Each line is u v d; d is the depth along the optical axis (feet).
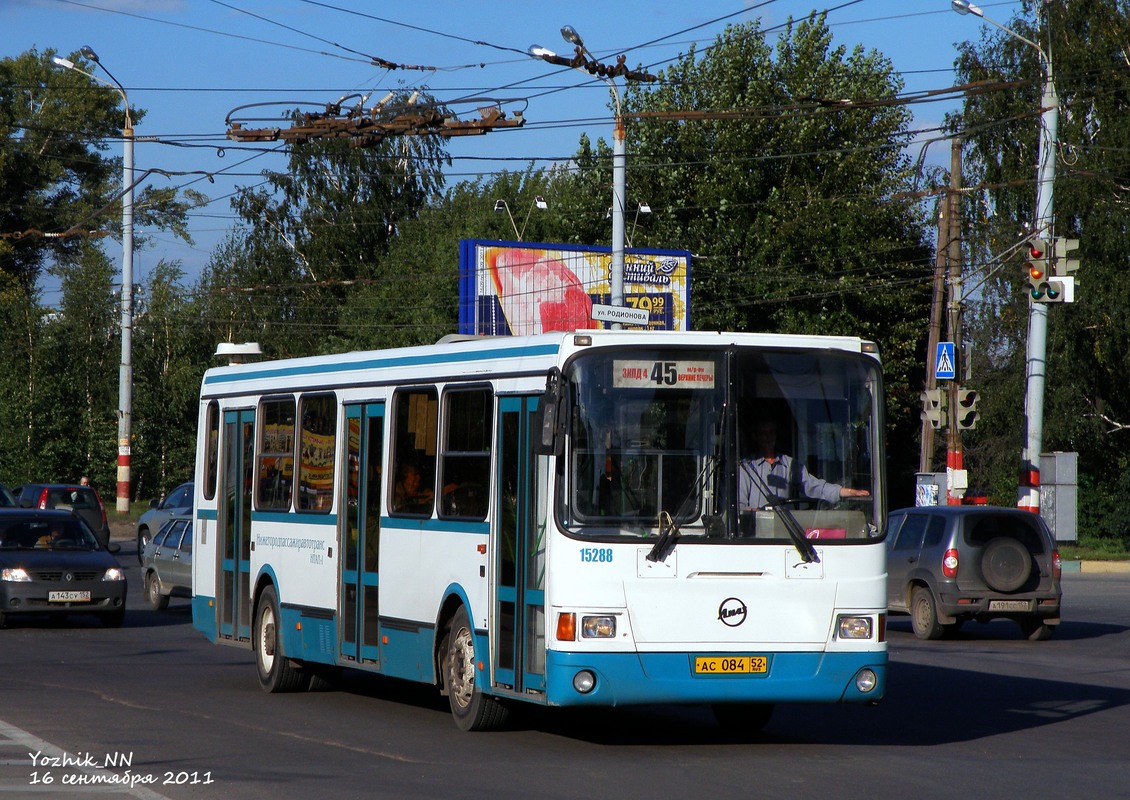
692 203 176.04
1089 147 159.53
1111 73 161.07
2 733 39.96
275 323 261.44
